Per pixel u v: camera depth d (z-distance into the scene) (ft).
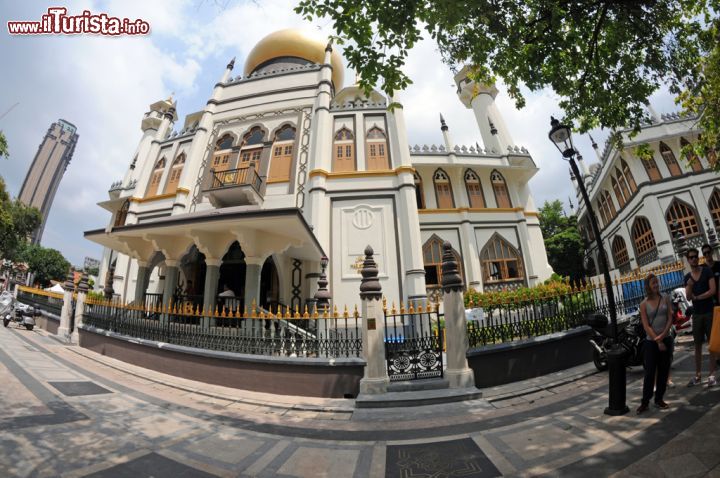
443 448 13.12
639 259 70.59
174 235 35.63
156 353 27.76
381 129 55.77
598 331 22.89
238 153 56.49
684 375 18.11
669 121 64.80
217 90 63.00
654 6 19.30
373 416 17.74
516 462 11.41
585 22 19.85
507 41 20.49
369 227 48.96
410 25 16.33
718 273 16.80
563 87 22.38
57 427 14.39
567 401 17.53
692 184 61.67
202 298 44.32
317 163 51.13
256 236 32.17
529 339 23.27
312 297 45.47
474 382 21.02
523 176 69.77
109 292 40.88
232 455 12.98
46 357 29.30
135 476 10.94
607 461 10.66
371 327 21.42
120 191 72.33
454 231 63.93
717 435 11.04
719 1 21.59
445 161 66.44
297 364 22.29
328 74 58.54
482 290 59.67
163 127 67.41
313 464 12.24
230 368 24.02
